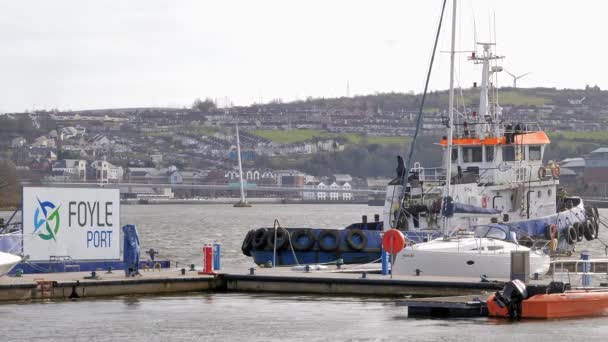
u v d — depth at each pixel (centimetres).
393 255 10975
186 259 16562
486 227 12988
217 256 11525
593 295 8675
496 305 8631
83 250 11106
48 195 10862
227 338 7869
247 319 8756
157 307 9475
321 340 7762
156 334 8038
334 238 13288
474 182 13925
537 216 14575
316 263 13325
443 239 11350
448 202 12662
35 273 10738
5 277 10256
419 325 8331
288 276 10694
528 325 8225
